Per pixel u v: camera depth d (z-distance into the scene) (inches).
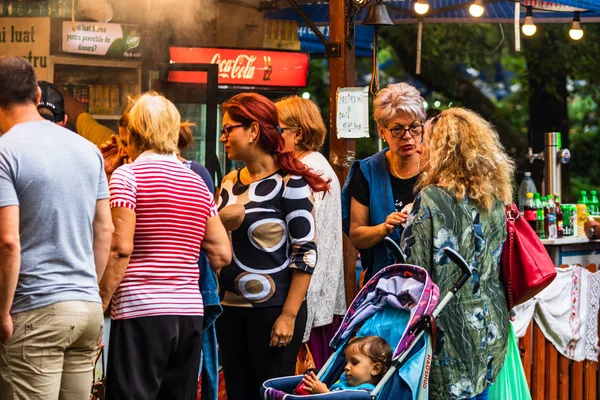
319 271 245.1
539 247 221.5
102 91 354.9
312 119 248.8
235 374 225.1
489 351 214.2
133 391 187.6
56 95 219.6
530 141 615.8
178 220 192.9
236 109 217.5
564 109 675.4
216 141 342.6
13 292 167.3
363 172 252.2
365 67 815.7
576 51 685.3
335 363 210.1
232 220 214.5
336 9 293.0
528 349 313.6
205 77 350.0
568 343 322.0
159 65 350.3
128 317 189.2
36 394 172.7
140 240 191.0
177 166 197.8
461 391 210.1
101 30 351.6
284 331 213.9
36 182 171.9
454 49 726.5
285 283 218.2
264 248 216.8
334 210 249.1
